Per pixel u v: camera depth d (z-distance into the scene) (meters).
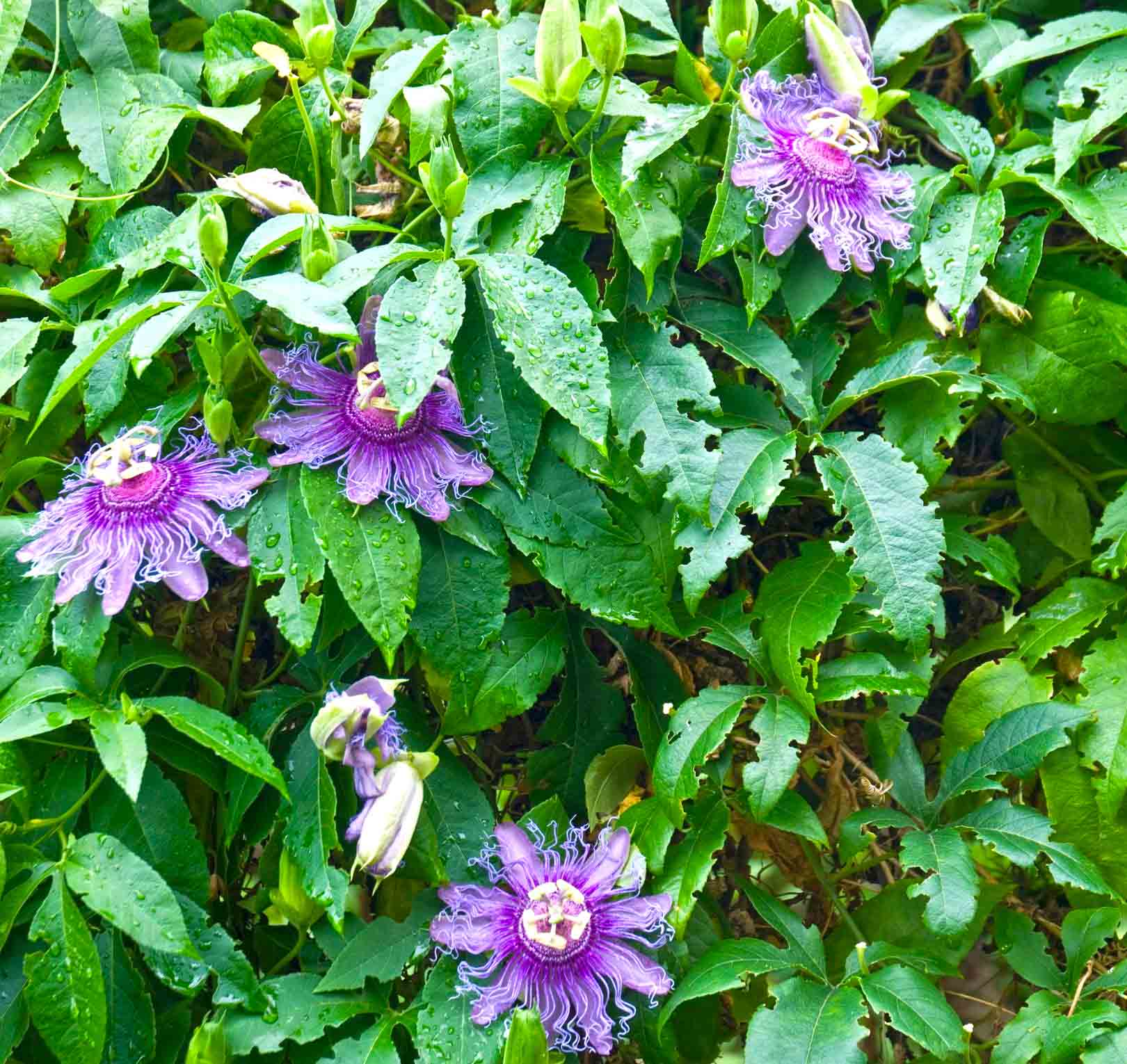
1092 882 0.57
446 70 0.63
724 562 0.59
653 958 0.59
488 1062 0.57
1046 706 0.60
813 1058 0.56
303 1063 0.59
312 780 0.59
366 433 0.58
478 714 0.60
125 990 0.58
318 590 0.60
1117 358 0.61
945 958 0.62
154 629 0.64
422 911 0.60
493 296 0.58
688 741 0.59
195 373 0.61
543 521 0.59
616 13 0.58
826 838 0.60
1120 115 0.61
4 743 0.59
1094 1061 0.56
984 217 0.62
